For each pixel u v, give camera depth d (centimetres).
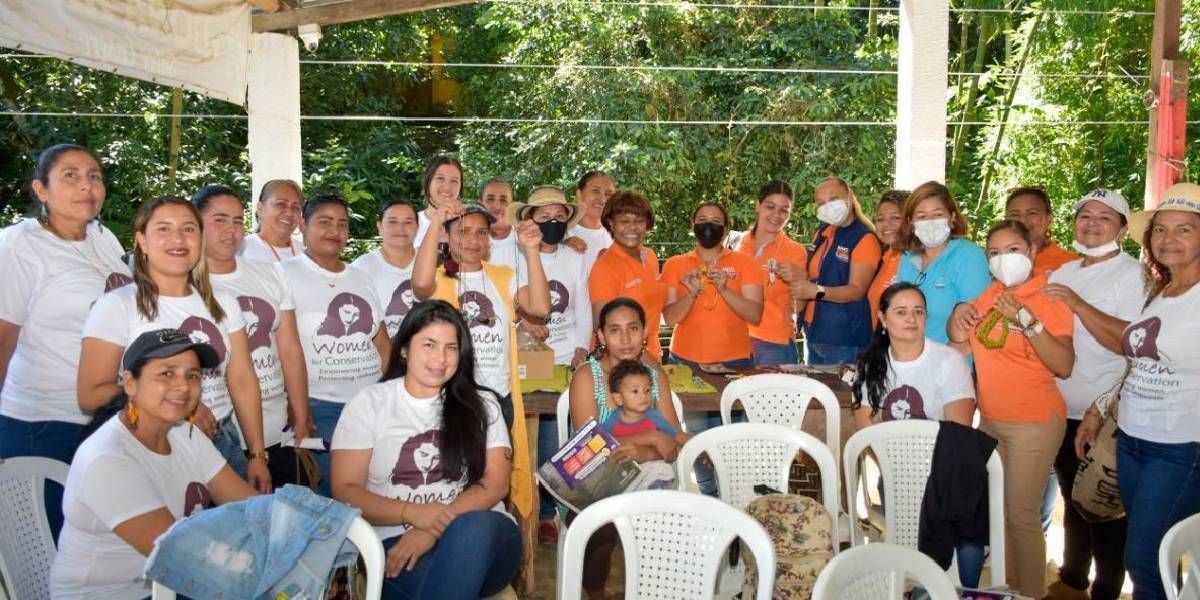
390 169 1037
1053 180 1026
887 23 1118
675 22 989
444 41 1155
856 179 985
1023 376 366
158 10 483
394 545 297
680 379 445
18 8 405
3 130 791
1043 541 373
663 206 995
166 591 241
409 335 302
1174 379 325
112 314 299
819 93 973
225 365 324
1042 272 414
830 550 295
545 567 450
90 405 296
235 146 933
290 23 564
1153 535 329
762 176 995
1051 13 1009
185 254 304
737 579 320
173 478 272
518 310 438
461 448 300
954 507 321
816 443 338
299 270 388
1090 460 379
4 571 254
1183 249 322
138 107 848
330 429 388
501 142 1012
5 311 316
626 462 333
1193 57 995
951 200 407
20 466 277
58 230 329
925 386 366
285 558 242
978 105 1123
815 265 534
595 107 952
